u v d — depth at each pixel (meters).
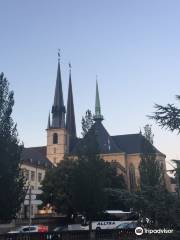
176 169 9.48
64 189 54.81
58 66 123.25
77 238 28.11
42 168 88.50
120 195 9.73
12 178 24.55
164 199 9.26
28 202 25.92
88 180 32.34
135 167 107.19
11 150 25.05
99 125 114.62
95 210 32.03
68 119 130.88
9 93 26.38
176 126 9.70
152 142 41.78
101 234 27.38
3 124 25.36
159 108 9.83
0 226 49.75
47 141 113.88
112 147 107.56
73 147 118.00
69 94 134.50
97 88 129.00
